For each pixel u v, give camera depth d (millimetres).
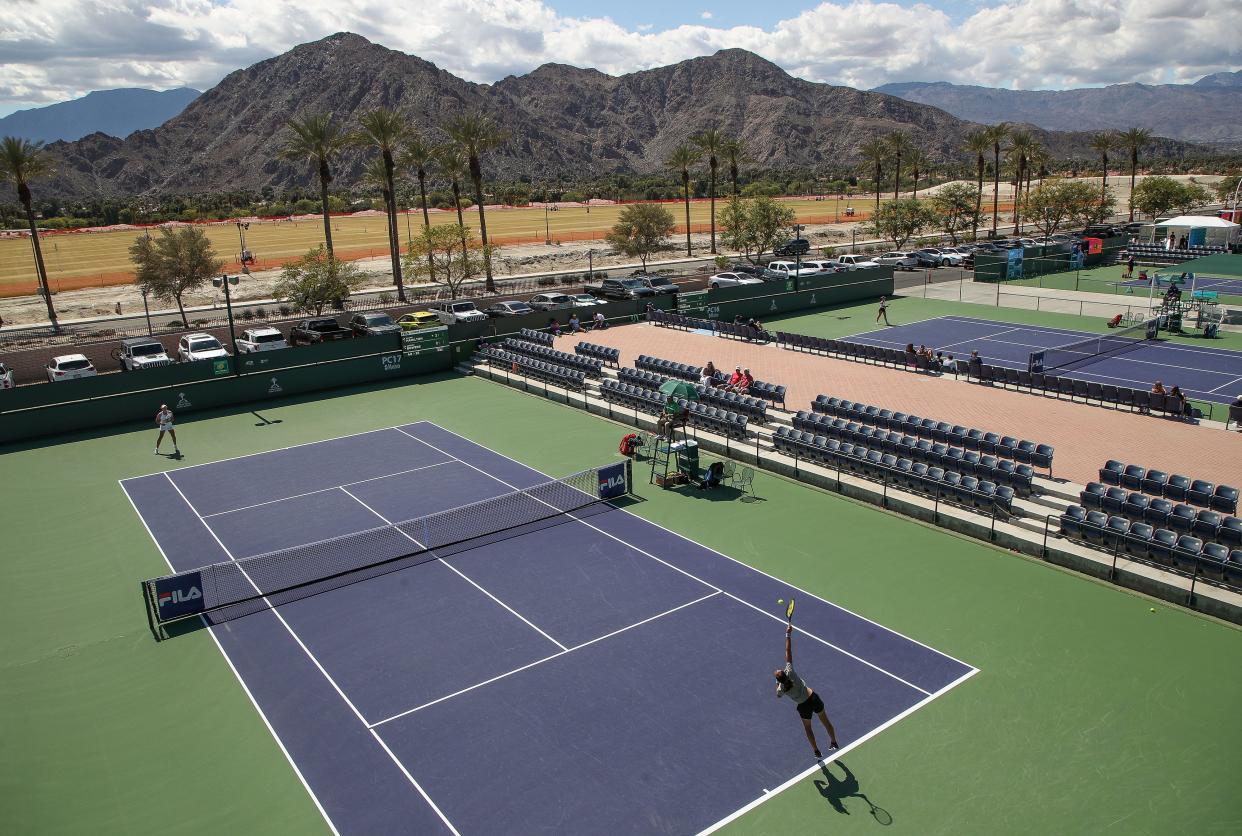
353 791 13367
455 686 16047
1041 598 18594
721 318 53219
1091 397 31656
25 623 18984
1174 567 18656
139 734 15008
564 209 177000
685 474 25984
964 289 60781
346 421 34250
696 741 14250
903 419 28516
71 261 99125
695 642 17266
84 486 27641
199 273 58438
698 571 20297
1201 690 15180
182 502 25906
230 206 190875
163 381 36031
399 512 24516
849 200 175375
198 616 19047
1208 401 32219
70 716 15594
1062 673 15805
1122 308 51625
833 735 13555
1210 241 75938
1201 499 21188
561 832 12352
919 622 17750
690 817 12555
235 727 15109
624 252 83062
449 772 13711
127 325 58375
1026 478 22766
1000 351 41688
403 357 41344
